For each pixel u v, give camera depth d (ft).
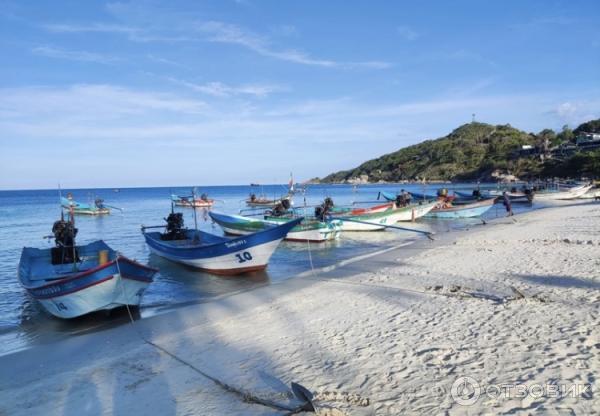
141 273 35.24
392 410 15.67
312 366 20.76
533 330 22.86
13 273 55.06
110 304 34.17
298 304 33.37
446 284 36.22
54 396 20.39
